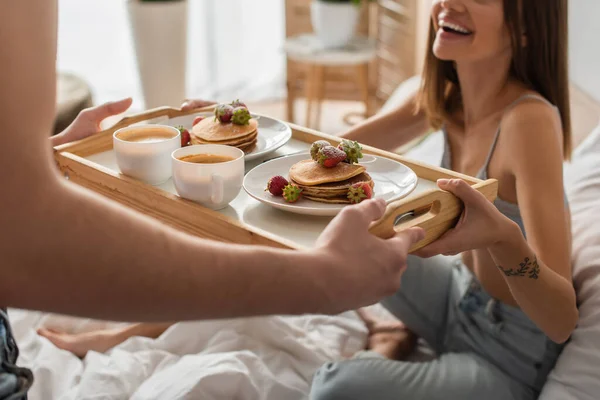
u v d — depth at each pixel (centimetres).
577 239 146
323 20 325
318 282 64
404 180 104
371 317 166
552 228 121
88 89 282
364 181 100
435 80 151
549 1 130
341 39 329
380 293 69
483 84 140
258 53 418
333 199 97
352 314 167
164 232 59
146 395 123
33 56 53
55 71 56
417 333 160
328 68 378
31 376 73
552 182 123
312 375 138
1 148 51
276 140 124
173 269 57
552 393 125
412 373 130
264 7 410
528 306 120
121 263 55
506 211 133
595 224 147
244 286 60
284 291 62
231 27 403
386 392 127
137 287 56
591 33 199
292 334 148
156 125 117
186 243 59
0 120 51
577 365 124
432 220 90
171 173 109
